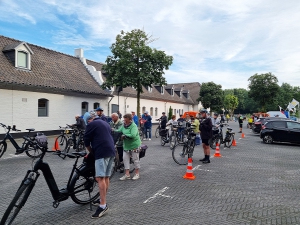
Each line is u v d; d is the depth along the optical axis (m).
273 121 15.18
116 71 17.64
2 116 13.68
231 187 5.88
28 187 3.61
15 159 8.66
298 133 13.99
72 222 3.87
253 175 7.07
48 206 4.52
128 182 6.16
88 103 20.62
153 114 33.28
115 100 24.39
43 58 19.16
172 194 5.30
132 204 4.68
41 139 3.86
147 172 7.23
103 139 4.12
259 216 4.20
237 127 33.00
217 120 13.12
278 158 9.95
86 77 22.03
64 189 4.29
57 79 17.98
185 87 55.78
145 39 18.20
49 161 8.42
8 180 6.13
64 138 11.00
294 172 7.50
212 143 12.41
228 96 68.94
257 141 16.34
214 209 4.48
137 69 17.91
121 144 6.84
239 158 9.83
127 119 6.29
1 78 13.35
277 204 4.77
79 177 4.45
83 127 9.88
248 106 103.56
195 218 4.08
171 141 11.66
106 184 4.30
